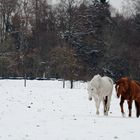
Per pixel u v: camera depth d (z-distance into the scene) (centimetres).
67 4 7625
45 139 1488
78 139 1490
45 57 6669
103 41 7356
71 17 7500
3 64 6322
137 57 6925
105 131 1653
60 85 5416
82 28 7519
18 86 4978
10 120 1977
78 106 2809
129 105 2223
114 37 7356
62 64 5400
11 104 2806
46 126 1778
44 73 6650
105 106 2323
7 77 6706
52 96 3528
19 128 1725
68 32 7319
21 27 7588
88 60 7300
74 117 2103
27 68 6419
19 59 6372
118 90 2228
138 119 2023
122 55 7031
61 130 1673
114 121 1931
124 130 1677
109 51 7106
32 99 3225
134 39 7462
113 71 7006
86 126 1778
